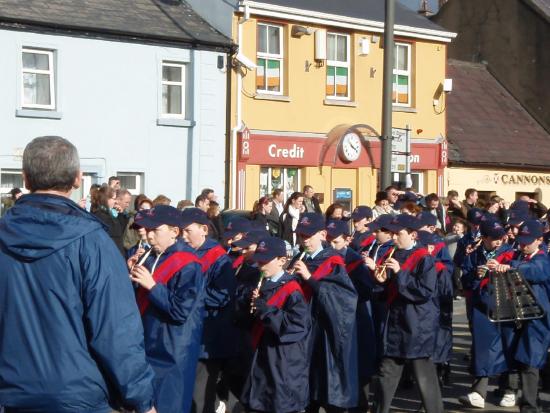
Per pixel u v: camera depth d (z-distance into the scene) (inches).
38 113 808.9
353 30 1035.9
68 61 828.6
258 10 943.0
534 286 393.7
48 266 186.7
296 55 986.7
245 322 316.8
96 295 187.2
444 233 669.3
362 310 359.9
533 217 506.3
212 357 340.2
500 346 404.8
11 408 186.2
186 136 906.1
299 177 1000.2
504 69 1387.8
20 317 187.3
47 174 191.6
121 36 855.7
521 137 1284.4
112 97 855.7
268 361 306.2
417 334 358.6
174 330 292.2
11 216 190.1
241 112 941.8
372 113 1055.6
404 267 360.2
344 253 361.4
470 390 420.8
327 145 1007.0
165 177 892.0
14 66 796.6
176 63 905.5
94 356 188.2
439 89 1128.2
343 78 1039.0
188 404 295.3
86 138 840.3
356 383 327.9
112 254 191.0
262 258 307.0
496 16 1401.3
